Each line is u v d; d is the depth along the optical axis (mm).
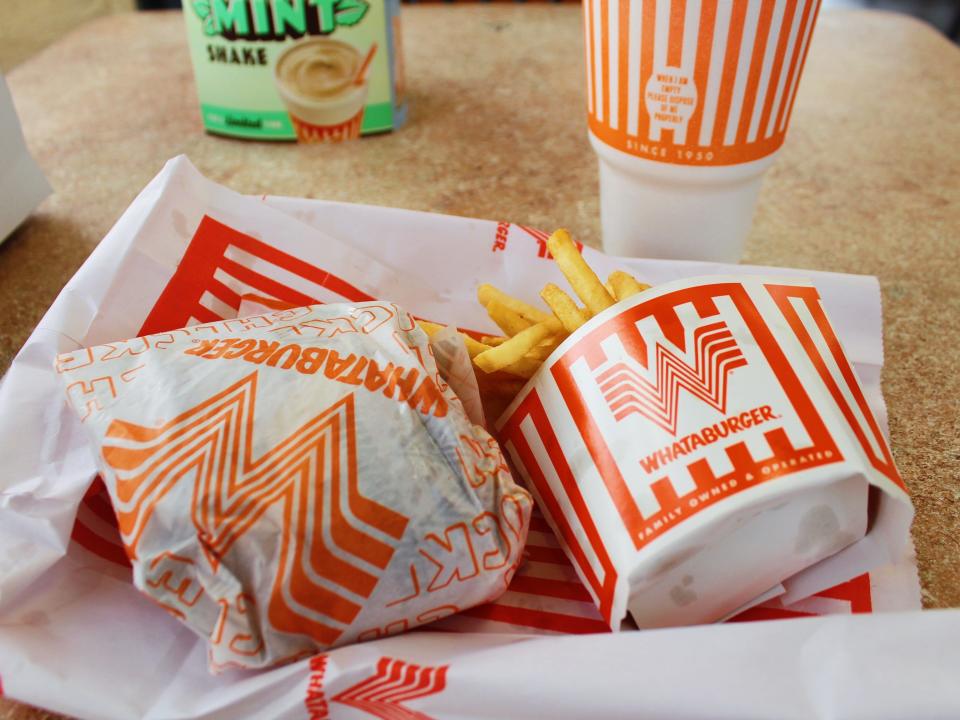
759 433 213
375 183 444
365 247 322
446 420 222
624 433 225
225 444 206
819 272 294
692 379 225
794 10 260
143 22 711
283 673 194
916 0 1028
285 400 217
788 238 402
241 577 196
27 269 367
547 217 413
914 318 347
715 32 260
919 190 446
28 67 609
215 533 194
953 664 174
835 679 173
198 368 225
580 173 458
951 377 314
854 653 177
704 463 211
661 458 216
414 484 210
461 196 432
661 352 231
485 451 231
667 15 262
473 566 214
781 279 250
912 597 231
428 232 322
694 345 232
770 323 237
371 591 206
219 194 302
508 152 481
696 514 205
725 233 321
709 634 183
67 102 549
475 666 185
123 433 208
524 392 258
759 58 266
